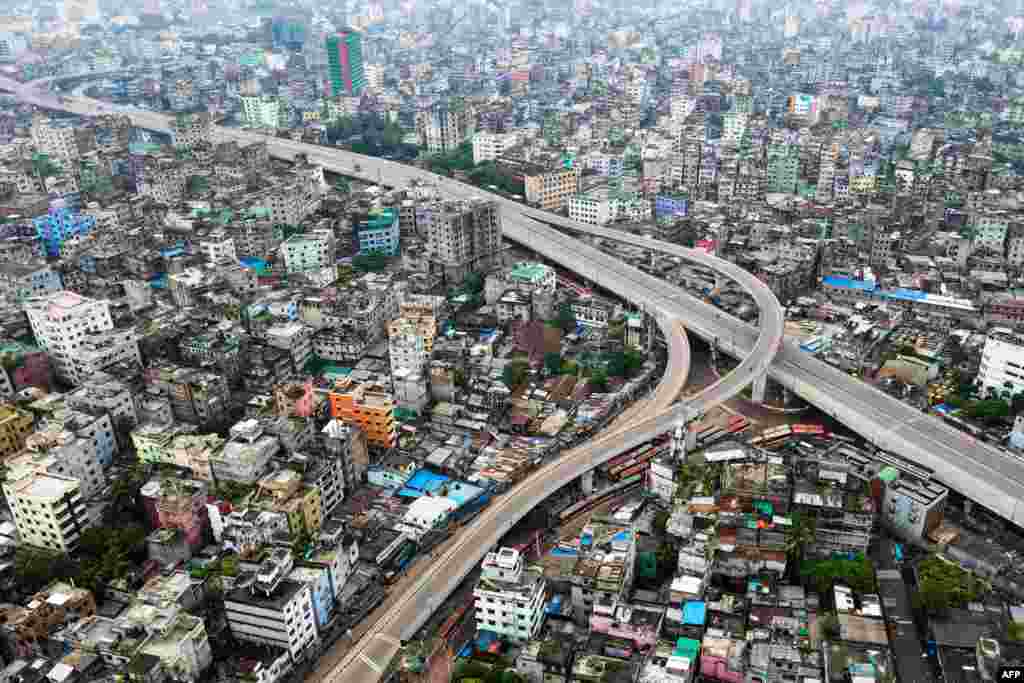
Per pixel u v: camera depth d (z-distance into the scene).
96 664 199.75
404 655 194.00
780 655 193.12
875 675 187.62
